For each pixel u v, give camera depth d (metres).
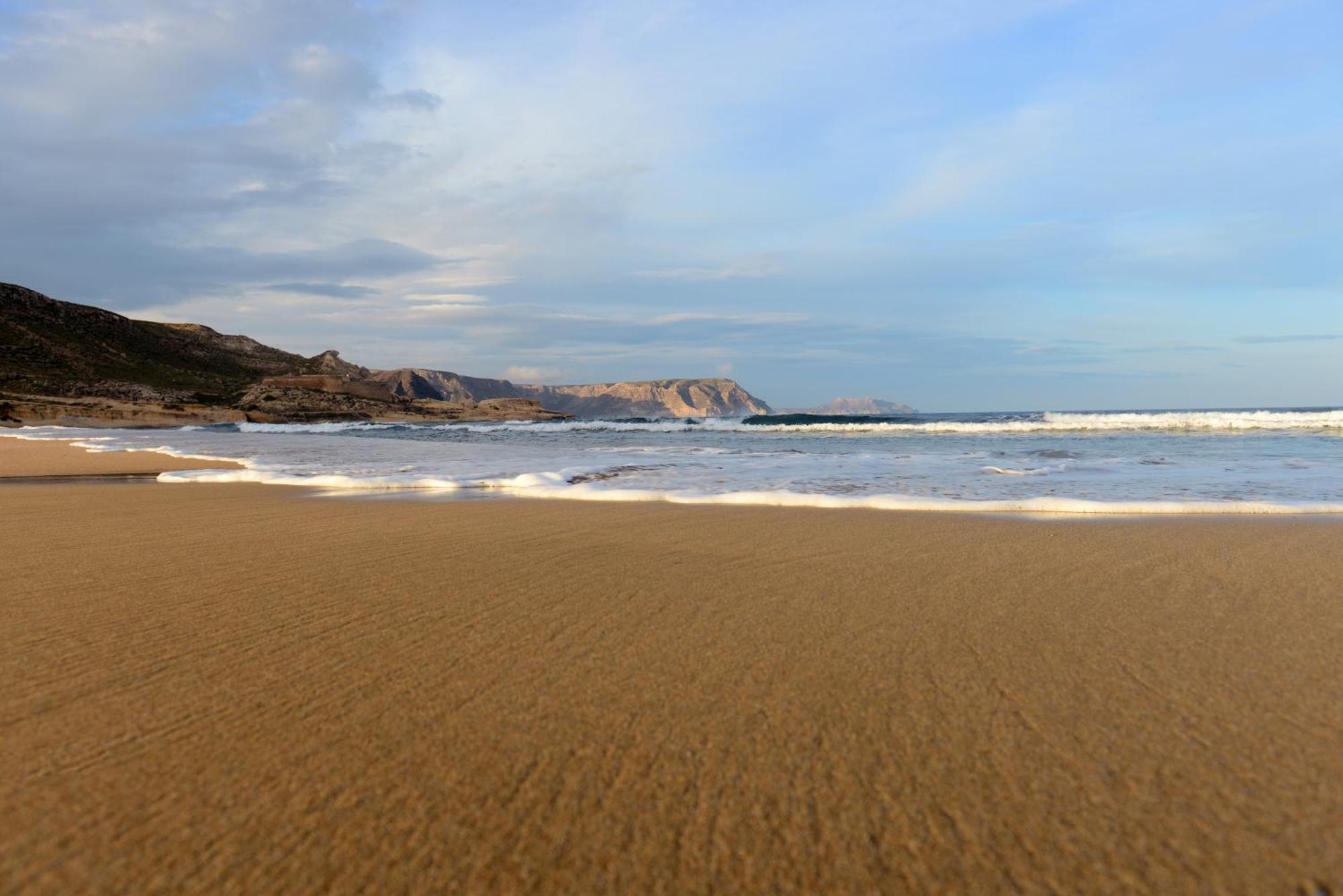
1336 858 1.23
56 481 9.06
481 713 1.83
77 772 1.53
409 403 70.50
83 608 2.82
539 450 14.74
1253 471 8.22
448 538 4.36
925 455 11.50
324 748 1.64
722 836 1.31
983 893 1.16
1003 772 1.53
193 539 4.40
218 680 2.06
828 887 1.17
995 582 3.21
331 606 2.84
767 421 34.75
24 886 1.16
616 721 1.79
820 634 2.48
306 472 9.16
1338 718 1.78
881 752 1.62
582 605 2.86
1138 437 15.96
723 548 4.01
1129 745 1.65
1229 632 2.47
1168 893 1.15
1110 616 2.68
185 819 1.36
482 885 1.18
